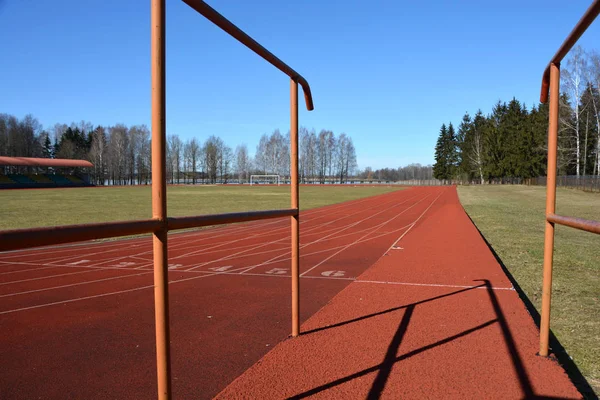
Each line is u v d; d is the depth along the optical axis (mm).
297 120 3766
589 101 40438
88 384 3447
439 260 8297
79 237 1544
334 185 88375
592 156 48469
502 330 4199
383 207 26766
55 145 97500
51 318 5172
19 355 4055
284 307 5512
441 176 102812
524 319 4555
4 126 77250
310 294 6191
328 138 113062
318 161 112562
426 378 3141
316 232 14289
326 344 3852
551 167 3318
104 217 18516
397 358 3520
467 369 3289
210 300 5875
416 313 4801
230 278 7301
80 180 76375
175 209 23844
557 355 3842
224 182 107688
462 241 11055
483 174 79562
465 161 88062
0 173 70812
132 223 1787
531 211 21672
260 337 4402
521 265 8023
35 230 1392
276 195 41562
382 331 4195
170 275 7559
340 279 7188
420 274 7000
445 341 3906
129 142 88812
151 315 5289
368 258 9258
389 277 6793
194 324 4836
